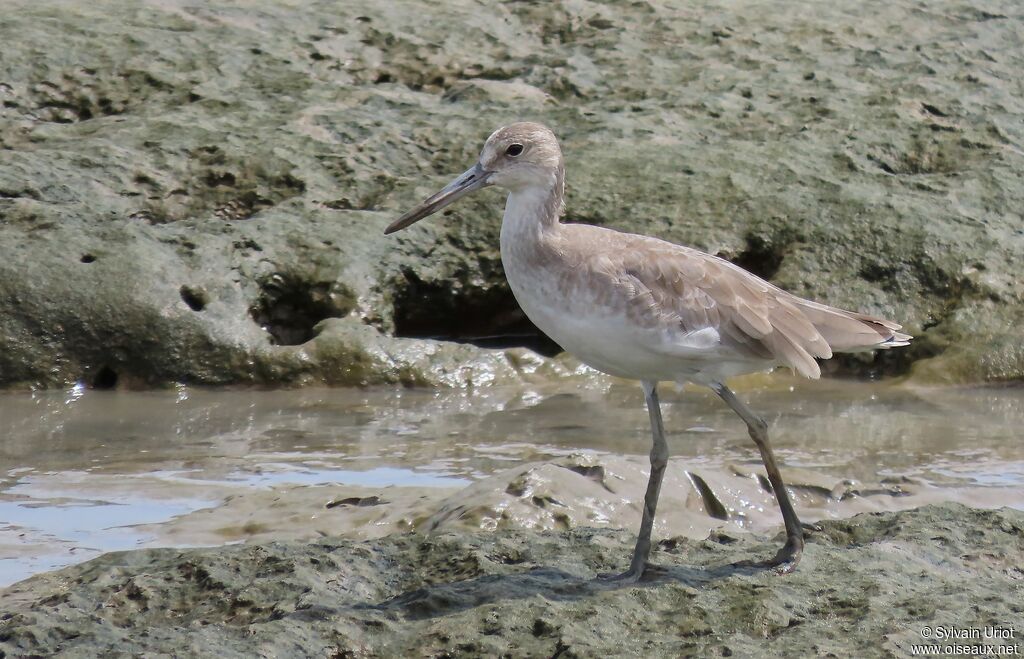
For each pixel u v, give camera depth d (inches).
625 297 327.0
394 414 528.4
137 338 555.8
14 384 547.2
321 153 644.1
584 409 541.0
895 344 352.2
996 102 714.8
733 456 470.0
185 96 669.3
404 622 299.6
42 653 287.9
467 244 620.4
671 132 679.1
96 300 556.7
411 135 661.9
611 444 485.4
